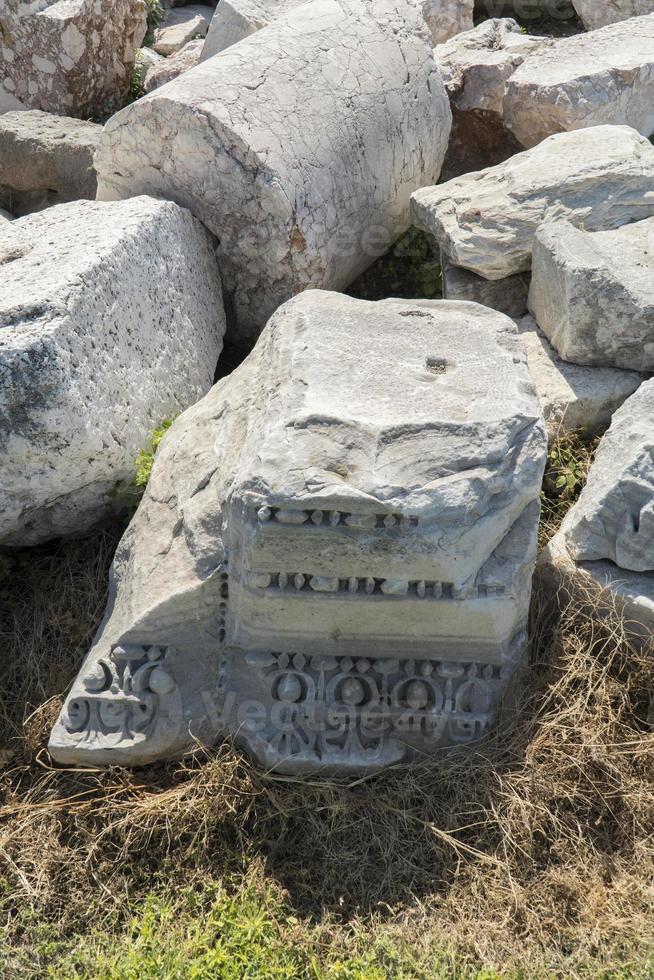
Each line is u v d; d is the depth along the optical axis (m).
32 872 2.60
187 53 5.00
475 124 4.50
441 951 2.42
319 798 2.65
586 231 3.44
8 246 3.20
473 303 3.02
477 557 2.54
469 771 2.64
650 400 2.92
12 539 3.05
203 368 3.45
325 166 3.53
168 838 2.61
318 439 2.52
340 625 2.63
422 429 2.54
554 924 2.47
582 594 2.80
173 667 2.73
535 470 2.55
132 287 3.08
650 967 2.36
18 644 2.99
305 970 2.41
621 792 2.60
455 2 5.21
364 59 3.79
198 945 2.44
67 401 2.72
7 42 4.54
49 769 2.73
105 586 3.07
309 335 2.81
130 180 3.60
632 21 4.64
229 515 2.55
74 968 2.45
